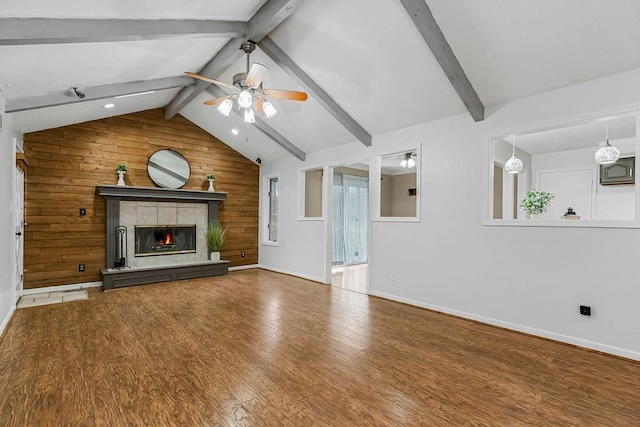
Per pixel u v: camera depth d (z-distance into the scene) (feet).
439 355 9.17
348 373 8.07
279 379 7.74
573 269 10.04
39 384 7.37
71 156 16.72
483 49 9.93
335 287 17.85
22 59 9.09
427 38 9.46
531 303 10.89
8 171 11.72
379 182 16.29
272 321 11.96
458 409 6.61
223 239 21.66
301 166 20.89
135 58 11.47
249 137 20.81
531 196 15.52
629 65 8.95
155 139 19.45
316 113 16.26
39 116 13.75
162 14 9.07
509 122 11.44
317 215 25.38
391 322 12.02
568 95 10.13
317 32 11.19
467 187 12.59
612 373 8.18
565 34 8.75
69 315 12.34
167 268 18.44
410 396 7.07
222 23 10.54
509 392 7.27
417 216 14.28
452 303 12.98
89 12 7.97
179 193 19.52
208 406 6.62
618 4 7.70
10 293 12.10
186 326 11.28
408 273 14.57
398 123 14.73
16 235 13.48
